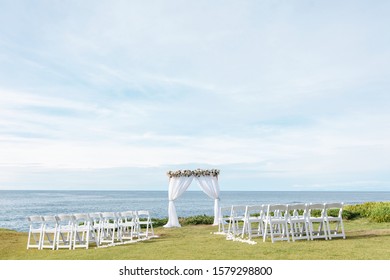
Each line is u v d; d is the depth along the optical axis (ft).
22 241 39.27
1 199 286.46
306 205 33.17
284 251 27.32
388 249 27.14
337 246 28.89
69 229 34.53
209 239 36.78
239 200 301.43
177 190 55.26
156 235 42.98
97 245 33.96
